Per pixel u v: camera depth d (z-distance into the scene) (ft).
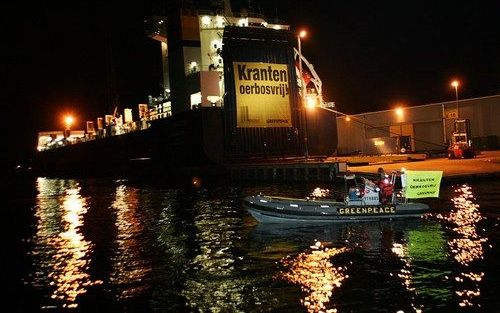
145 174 222.07
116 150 256.32
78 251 58.65
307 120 186.80
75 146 321.11
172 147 192.95
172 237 64.03
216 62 194.70
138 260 52.06
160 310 36.65
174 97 202.18
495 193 85.87
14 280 46.52
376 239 54.54
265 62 178.60
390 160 162.50
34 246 63.41
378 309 34.30
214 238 61.05
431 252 47.96
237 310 35.55
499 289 36.86
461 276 40.14
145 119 236.43
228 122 172.04
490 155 153.69
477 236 53.72
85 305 38.86
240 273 44.55
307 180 140.36
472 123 189.16
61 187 202.59
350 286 39.14
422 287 38.09
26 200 141.59
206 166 173.47
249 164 163.43
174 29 199.82
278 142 179.63
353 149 236.43
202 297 38.78
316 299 36.78
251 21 203.10
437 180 65.26
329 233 58.85
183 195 123.85
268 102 178.09
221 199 107.86
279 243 55.42
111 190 162.61
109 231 72.43
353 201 64.08
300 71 178.81
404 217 64.23
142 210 96.53
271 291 39.06
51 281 45.78
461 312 33.17
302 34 175.94
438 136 201.77
